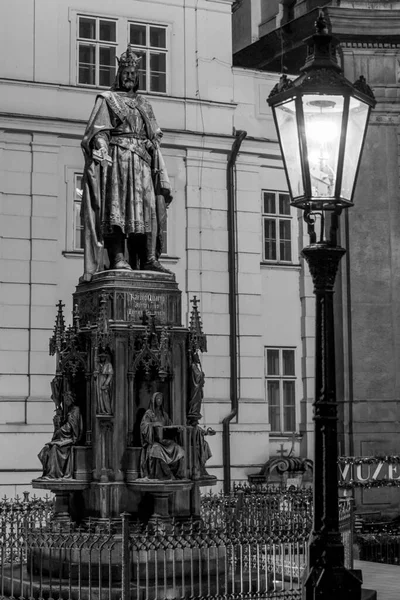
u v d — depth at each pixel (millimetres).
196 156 30422
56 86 28875
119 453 15477
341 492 28719
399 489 29938
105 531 14906
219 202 30656
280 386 31047
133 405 15719
